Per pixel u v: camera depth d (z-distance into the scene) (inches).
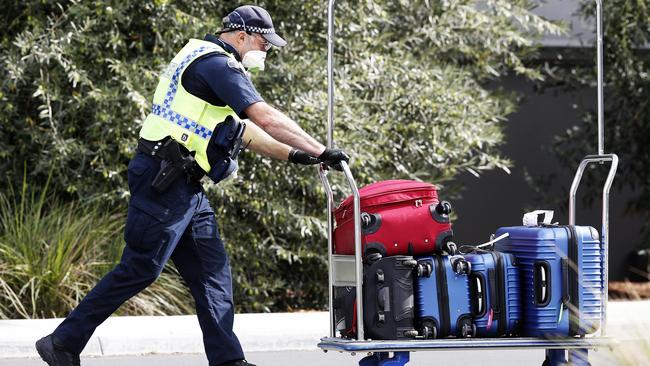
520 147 1622.8
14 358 861.8
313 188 1153.4
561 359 621.9
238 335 922.7
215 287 633.6
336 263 609.0
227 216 1172.5
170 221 614.9
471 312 591.5
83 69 1122.0
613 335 597.3
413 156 1224.2
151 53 1155.9
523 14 1306.6
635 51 1414.9
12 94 1130.0
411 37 1266.0
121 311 1051.3
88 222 1087.6
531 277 603.8
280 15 1185.4
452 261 588.7
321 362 858.8
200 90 617.0
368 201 588.1
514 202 1631.4
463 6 1274.6
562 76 1475.1
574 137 1504.7
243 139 656.4
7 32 1154.0
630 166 1469.0
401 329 579.5
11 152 1148.5
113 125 1107.9
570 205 663.1
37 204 1099.9
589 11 1434.5
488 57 1330.0
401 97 1192.8
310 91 1152.2
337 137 1146.7
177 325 957.8
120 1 1104.8
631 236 1647.4
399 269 579.8
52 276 1045.8
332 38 625.0
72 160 1149.1
